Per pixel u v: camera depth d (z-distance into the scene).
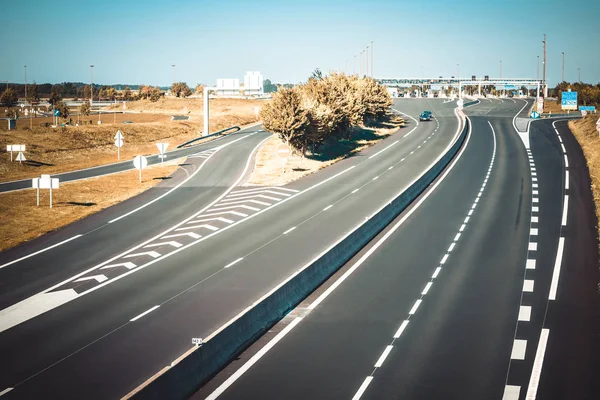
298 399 14.45
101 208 39.78
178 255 28.66
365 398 14.56
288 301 21.61
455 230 33.78
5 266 27.08
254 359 16.97
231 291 23.11
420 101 151.00
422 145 69.81
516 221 35.66
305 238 31.41
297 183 48.75
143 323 19.81
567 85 172.12
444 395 14.81
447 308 21.66
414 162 57.94
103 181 50.22
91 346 17.86
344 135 75.44
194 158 63.09
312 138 60.88
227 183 49.22
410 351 17.69
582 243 30.88
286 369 16.27
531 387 15.38
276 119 59.09
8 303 22.11
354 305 21.91
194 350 15.30
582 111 102.62
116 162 62.16
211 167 57.19
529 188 45.12
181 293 22.98
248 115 112.31
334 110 68.31
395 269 26.66
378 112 87.50
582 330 19.62
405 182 47.91
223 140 77.81
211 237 32.12
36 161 61.66
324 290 23.73
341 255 27.80
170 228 34.34
